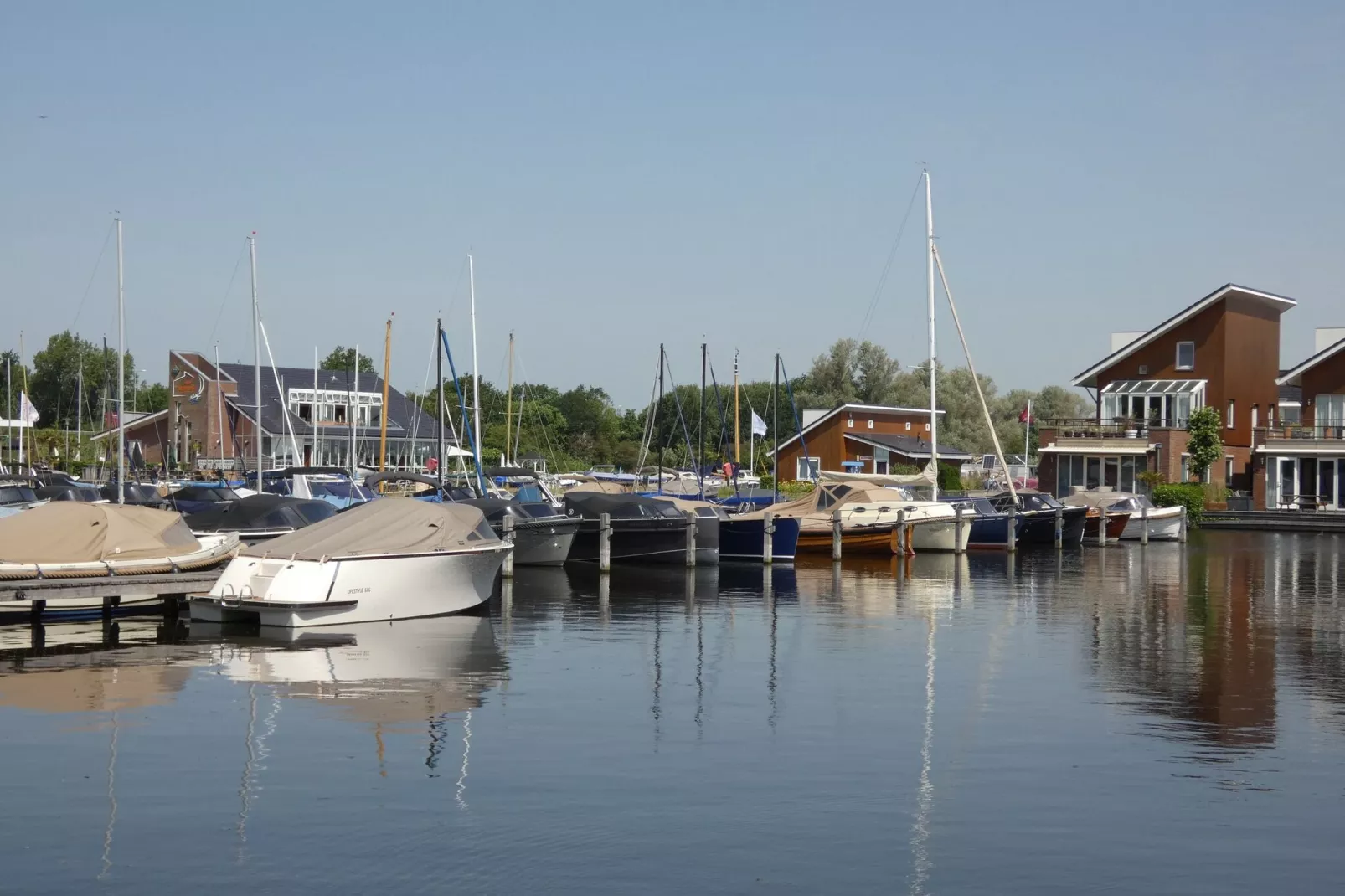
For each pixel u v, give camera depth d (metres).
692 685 17.78
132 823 11.43
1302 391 63.66
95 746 13.97
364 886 10.04
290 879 10.16
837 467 76.75
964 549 40.34
